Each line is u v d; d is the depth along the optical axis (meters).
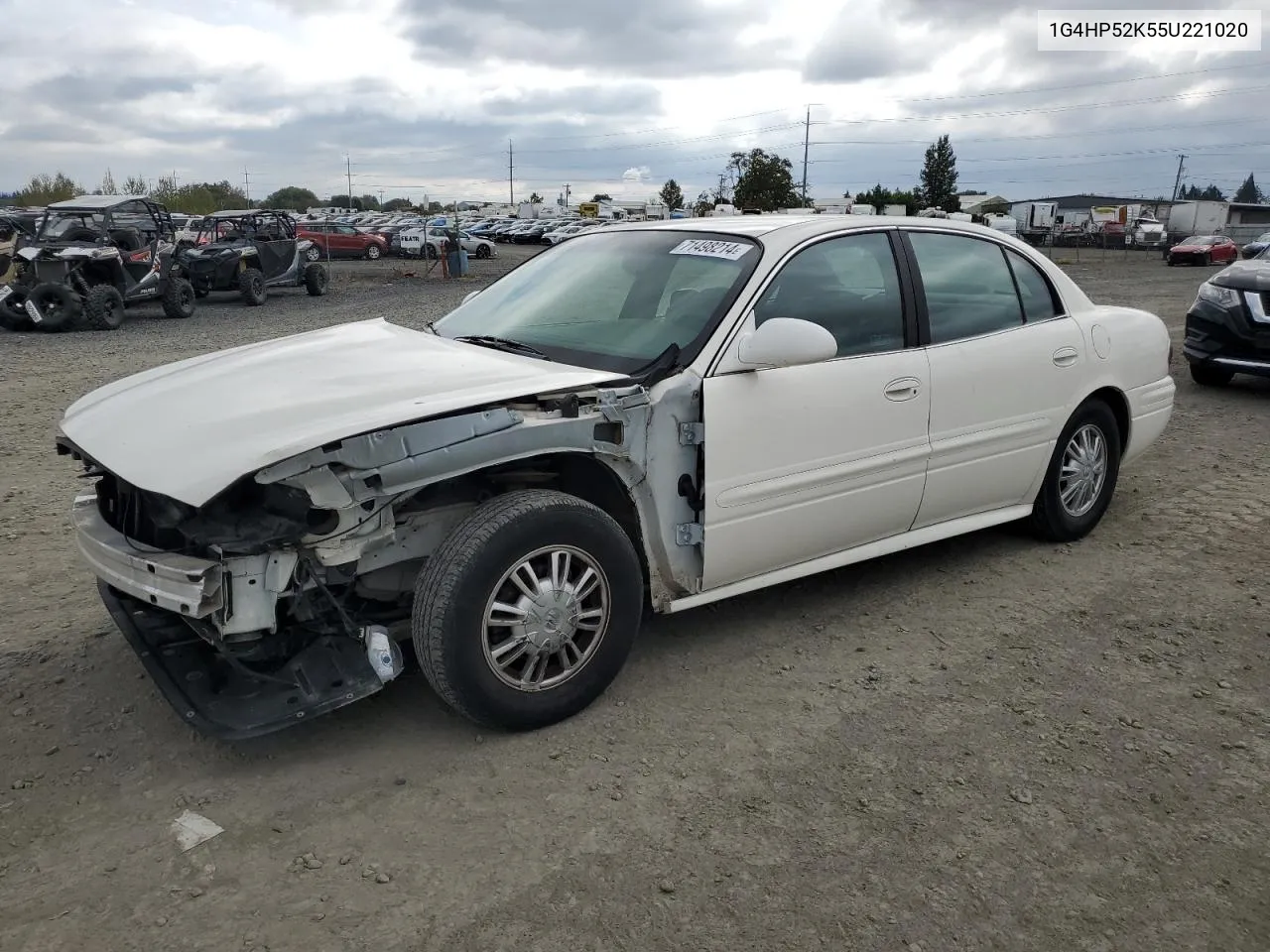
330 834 2.72
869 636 4.03
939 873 2.61
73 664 3.69
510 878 2.56
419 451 2.87
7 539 5.07
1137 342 5.17
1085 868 2.64
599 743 3.20
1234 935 2.41
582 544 3.20
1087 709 3.46
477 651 3.02
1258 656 3.87
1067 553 4.99
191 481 2.73
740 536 3.62
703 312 3.63
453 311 4.54
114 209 17.27
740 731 3.29
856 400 3.86
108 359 12.35
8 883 2.52
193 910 2.42
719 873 2.59
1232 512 5.66
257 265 21.14
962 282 4.41
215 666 3.19
